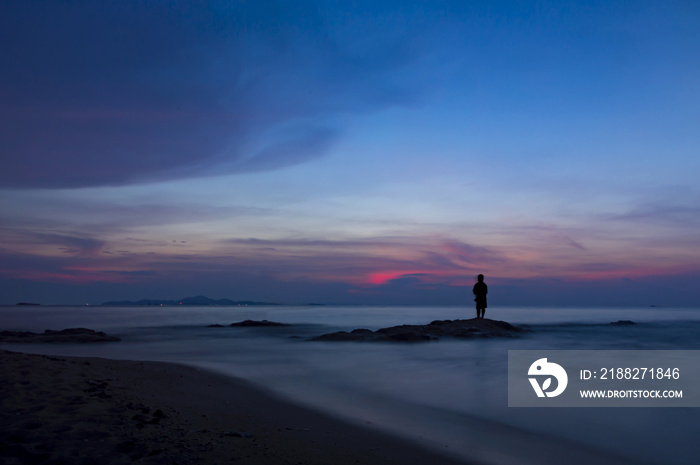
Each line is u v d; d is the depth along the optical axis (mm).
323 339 22047
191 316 56719
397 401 9352
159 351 17750
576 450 6570
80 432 5809
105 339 21891
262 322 34219
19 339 20906
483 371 13086
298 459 5602
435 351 17688
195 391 9242
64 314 65062
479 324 25906
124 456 5270
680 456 6391
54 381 7980
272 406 8500
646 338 23469
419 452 6234
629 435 7297
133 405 7145
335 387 10664
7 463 4996
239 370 12797
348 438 6688
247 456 5480
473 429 7477
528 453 6395
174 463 5141
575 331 27594
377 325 36250
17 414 6266
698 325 34125
